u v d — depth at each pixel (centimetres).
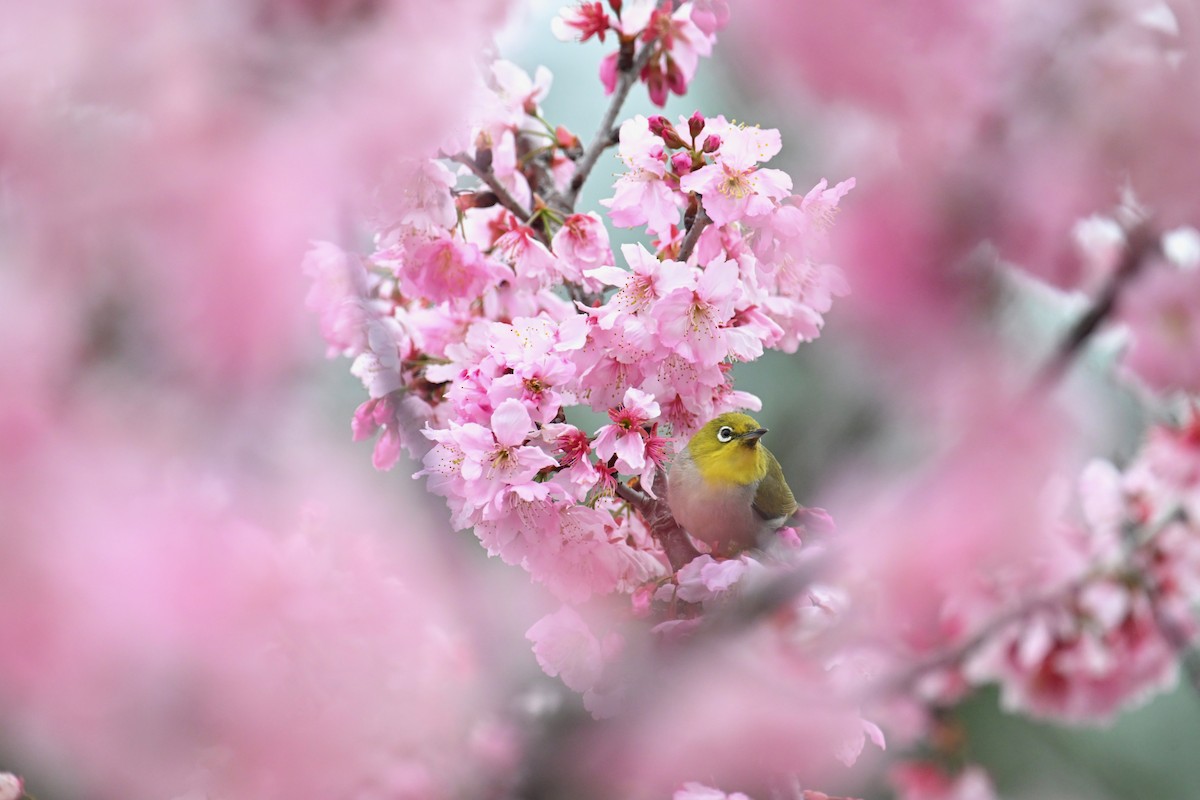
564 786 334
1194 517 458
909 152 212
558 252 553
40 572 195
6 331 184
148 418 195
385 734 297
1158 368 221
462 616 353
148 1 191
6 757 204
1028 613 477
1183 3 204
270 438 206
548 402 490
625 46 564
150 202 183
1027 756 614
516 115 566
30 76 184
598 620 445
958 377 221
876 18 201
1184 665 518
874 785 545
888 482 224
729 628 346
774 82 206
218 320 183
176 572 206
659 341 485
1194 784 691
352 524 282
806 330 505
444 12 208
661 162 496
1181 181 204
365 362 495
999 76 206
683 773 339
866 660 470
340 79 196
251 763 227
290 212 186
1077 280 219
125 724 205
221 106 189
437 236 511
